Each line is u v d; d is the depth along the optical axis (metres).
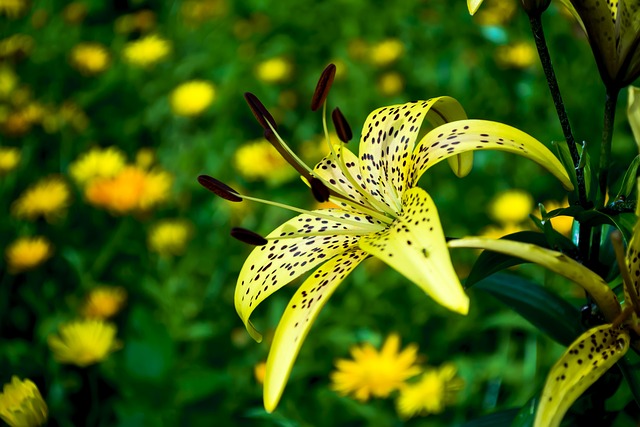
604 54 0.58
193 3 1.48
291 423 0.75
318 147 1.07
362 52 1.23
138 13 1.62
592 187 0.60
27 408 0.73
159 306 0.96
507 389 0.86
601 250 0.62
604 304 0.56
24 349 0.94
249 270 0.63
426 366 0.89
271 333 0.90
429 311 0.91
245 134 1.18
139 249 1.00
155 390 0.84
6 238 1.05
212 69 1.32
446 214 0.98
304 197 1.01
